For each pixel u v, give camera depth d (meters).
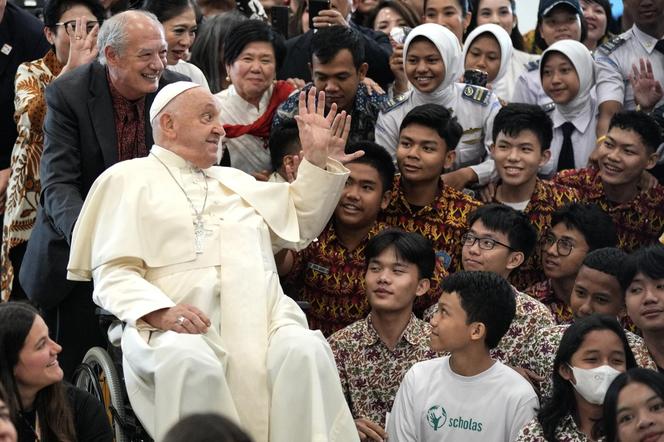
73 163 6.55
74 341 6.82
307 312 6.83
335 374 5.69
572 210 6.86
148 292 5.76
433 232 6.99
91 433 5.48
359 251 6.84
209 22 8.09
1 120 7.91
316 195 6.24
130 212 5.98
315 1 8.24
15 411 5.23
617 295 6.50
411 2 8.85
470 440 5.88
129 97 6.62
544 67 8.08
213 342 5.71
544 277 7.12
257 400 5.66
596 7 9.33
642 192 7.42
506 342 6.36
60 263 6.58
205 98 6.20
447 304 5.96
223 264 5.95
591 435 5.69
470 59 8.48
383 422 6.37
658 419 5.32
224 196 6.18
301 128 6.27
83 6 7.50
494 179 7.45
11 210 7.33
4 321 5.28
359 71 7.52
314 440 5.48
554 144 8.09
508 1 9.13
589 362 5.66
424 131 6.94
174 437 3.54
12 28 7.96
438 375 5.99
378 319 6.41
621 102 8.16
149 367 5.52
